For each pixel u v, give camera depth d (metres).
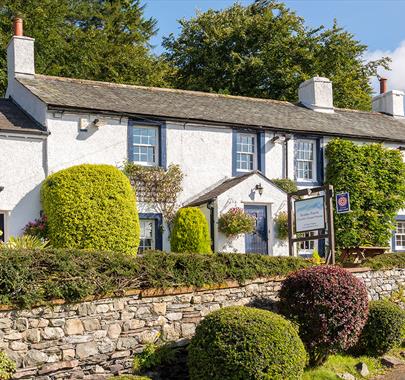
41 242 15.93
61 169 17.92
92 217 16.55
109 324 10.30
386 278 15.14
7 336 9.27
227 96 23.62
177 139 19.84
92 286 10.09
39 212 17.53
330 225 14.38
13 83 20.53
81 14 36.50
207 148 20.28
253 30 33.28
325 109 24.77
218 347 9.51
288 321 10.34
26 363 9.38
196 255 11.64
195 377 9.75
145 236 19.11
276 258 12.87
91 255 10.32
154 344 10.73
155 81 34.00
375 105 28.08
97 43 33.03
